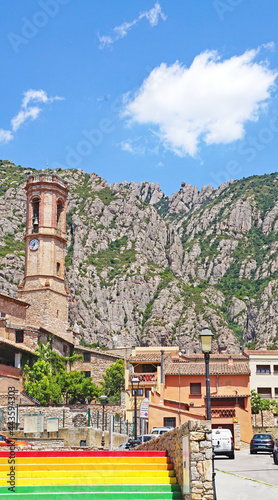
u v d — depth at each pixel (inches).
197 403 2780.5
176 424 2332.7
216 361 3580.2
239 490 1072.8
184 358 3523.6
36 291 3472.0
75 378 3043.8
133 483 929.5
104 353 3639.3
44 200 3597.4
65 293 3617.1
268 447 2016.5
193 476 845.2
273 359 3804.1
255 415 3474.4
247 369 2839.6
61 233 3659.0
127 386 2773.1
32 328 3137.3
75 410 2347.4
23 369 2881.4
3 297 3238.2
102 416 2145.7
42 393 2758.4
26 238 3577.8
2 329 3036.4
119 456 1037.2
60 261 3622.0
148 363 2923.2
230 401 2778.1
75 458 992.2
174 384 2822.3
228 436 1764.3
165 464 986.7
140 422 2230.6
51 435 2052.2
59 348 3393.2
